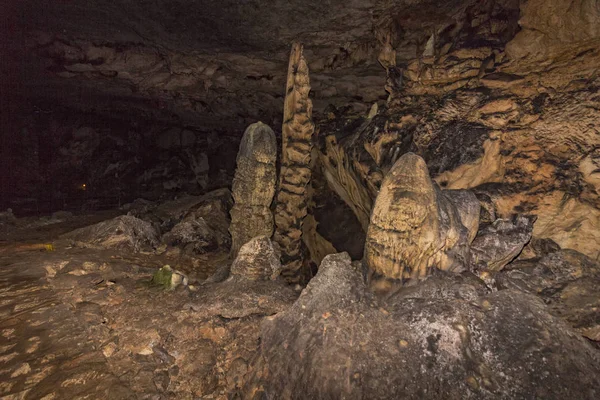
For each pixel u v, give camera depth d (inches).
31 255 243.3
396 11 239.1
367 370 100.5
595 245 150.6
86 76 395.9
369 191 231.9
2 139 509.4
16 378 110.7
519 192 166.6
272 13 253.4
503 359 98.7
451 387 94.6
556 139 165.8
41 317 149.1
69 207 535.5
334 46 300.0
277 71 359.9
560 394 91.4
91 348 128.7
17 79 411.8
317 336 111.0
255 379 113.5
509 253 140.4
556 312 123.6
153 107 518.6
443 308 109.3
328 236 297.3
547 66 182.9
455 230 123.8
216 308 149.8
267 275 170.9
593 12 159.6
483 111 189.6
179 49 323.9
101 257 248.2
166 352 128.6
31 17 272.8
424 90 227.0
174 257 282.8
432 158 189.6
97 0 245.3
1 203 498.0
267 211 226.2
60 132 545.6
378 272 124.3
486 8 211.6
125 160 582.2
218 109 491.5
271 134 225.5
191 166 608.4
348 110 341.4
